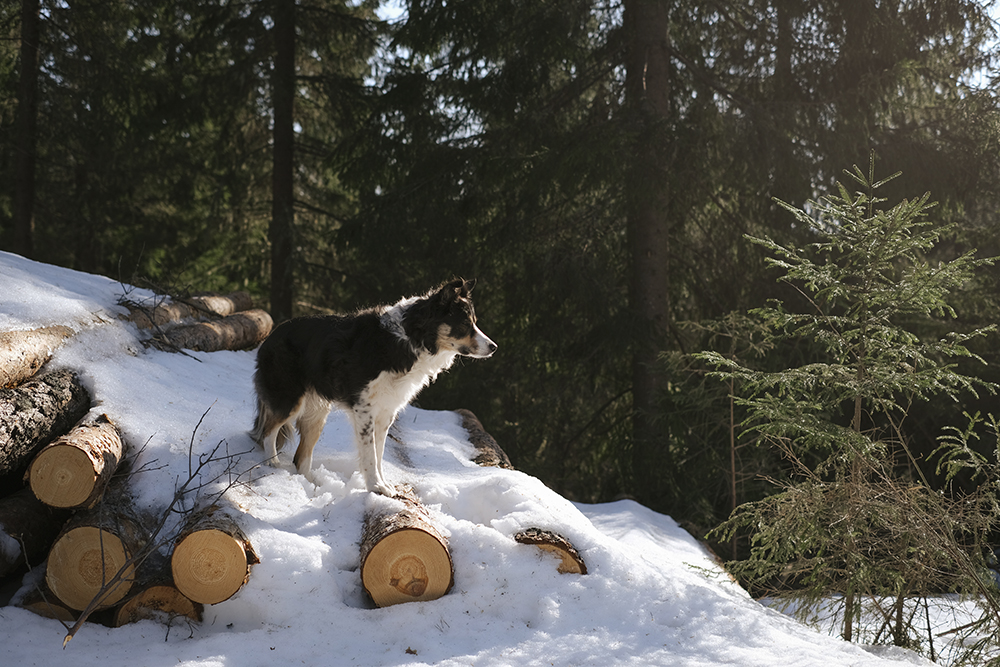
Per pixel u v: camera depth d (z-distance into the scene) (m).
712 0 11.35
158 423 4.77
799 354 10.39
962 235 11.66
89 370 4.93
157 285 8.02
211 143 16.67
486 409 12.14
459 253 12.28
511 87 11.68
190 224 18.03
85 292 6.45
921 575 4.55
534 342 12.39
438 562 3.87
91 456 3.71
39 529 3.98
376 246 12.30
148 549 3.65
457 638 3.62
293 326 4.98
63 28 14.10
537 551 4.14
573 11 11.02
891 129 11.59
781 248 5.50
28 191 14.41
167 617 3.67
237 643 3.45
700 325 9.44
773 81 11.44
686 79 11.88
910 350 5.02
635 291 12.08
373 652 3.48
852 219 5.32
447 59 12.94
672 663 3.52
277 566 3.79
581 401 12.91
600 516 7.14
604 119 11.45
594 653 3.54
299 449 4.98
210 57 15.50
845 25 10.83
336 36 15.54
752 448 9.30
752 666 3.53
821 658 3.67
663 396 10.59
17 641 3.35
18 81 14.78
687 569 5.66
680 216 11.55
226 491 4.21
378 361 4.68
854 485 4.59
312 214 16.72
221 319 8.84
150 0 14.88
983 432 10.68
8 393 4.11
